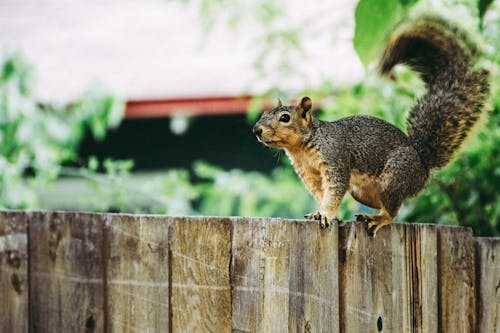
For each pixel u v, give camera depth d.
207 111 11.80
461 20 6.46
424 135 6.48
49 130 10.66
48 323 4.06
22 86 10.52
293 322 4.61
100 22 14.88
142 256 4.26
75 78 12.49
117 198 9.64
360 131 6.43
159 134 12.62
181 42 13.65
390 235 5.09
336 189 6.32
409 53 6.42
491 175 7.62
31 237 4.05
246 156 12.42
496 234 7.55
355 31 3.98
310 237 4.70
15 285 4.00
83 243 4.14
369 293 4.96
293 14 11.45
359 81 9.11
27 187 11.07
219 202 11.02
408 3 3.96
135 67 12.84
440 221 7.75
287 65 9.75
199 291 4.37
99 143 12.77
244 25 10.67
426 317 5.26
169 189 10.30
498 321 5.59
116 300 4.20
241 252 4.47
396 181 6.23
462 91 6.44
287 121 6.44
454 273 5.42
